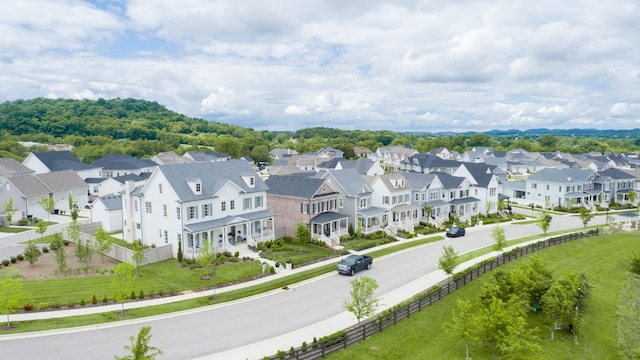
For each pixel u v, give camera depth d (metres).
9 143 138.25
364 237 59.94
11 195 66.25
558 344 30.62
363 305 29.75
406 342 28.61
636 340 32.09
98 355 24.89
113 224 61.22
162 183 48.84
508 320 26.83
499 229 50.62
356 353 26.64
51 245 42.56
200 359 24.81
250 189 54.75
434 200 74.19
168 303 33.81
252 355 25.45
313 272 42.97
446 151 179.25
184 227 46.59
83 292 35.38
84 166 97.69
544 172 94.56
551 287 33.12
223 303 34.47
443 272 43.22
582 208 79.94
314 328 29.67
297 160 141.12
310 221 57.94
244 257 47.22
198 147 197.50
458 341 29.47
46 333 27.77
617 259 50.72
